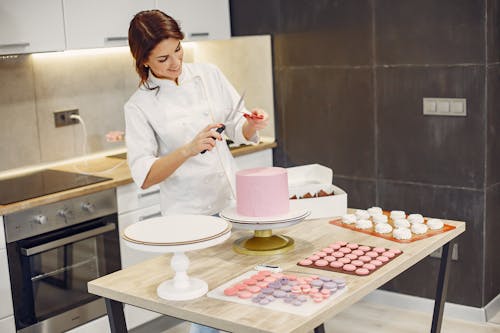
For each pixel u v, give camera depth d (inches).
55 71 157.8
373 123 159.2
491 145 146.2
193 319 80.6
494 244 151.9
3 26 131.5
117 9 150.6
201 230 85.6
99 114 167.6
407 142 154.7
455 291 153.3
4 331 127.7
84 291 139.9
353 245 98.5
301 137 172.7
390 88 154.9
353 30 158.4
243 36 177.9
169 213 112.1
